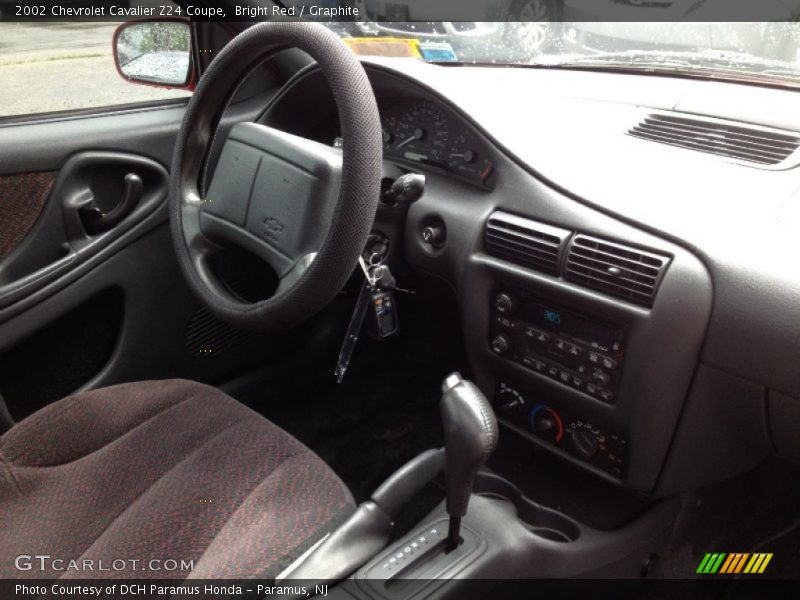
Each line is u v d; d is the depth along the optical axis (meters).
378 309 1.38
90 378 1.71
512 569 1.25
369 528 1.04
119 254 1.66
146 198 1.70
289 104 1.70
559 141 1.43
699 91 1.47
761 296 1.09
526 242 1.35
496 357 1.48
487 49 2.02
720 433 1.28
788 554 1.60
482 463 1.05
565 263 1.29
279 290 1.15
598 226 1.25
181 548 1.00
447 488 1.09
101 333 1.69
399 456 1.89
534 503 1.45
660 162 1.35
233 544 0.99
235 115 1.75
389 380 2.12
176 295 1.76
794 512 1.65
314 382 2.05
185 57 1.79
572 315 1.32
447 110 1.52
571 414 1.41
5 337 1.54
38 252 1.58
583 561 1.37
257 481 1.10
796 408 1.12
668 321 1.17
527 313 1.40
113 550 1.00
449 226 1.50
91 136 1.59
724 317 1.13
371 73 1.63
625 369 1.25
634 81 1.59
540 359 1.40
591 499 1.49
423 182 1.27
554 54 1.81
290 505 1.06
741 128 1.34
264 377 1.95
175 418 1.23
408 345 2.02
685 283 1.15
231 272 1.77
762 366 1.11
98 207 1.66
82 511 1.07
